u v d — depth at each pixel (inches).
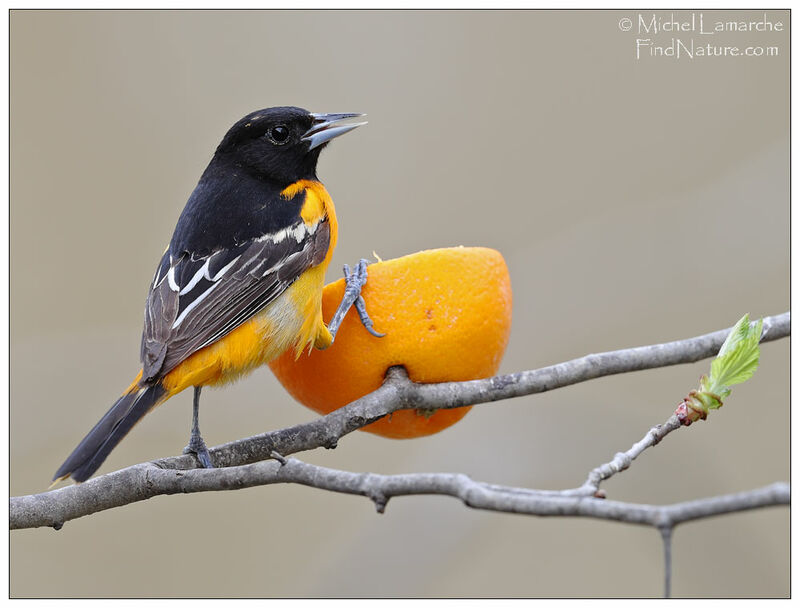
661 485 382.9
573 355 489.1
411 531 373.7
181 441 462.0
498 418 407.2
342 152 595.2
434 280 275.7
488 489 184.9
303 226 332.2
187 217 339.0
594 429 398.3
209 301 306.5
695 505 162.9
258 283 312.3
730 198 509.4
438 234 580.7
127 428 269.7
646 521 166.1
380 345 273.1
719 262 500.4
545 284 500.4
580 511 172.2
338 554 407.2
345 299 278.1
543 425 400.8
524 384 271.7
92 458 254.7
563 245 509.4
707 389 234.8
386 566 369.1
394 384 273.9
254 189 343.9
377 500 198.4
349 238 573.9
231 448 280.5
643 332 495.5
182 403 458.6
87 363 472.4
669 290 497.0
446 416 286.8
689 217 506.9
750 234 501.7
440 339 272.1
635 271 499.5
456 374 276.8
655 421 402.9
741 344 237.9
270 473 220.2
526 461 393.7
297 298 319.9
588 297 495.2
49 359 468.4
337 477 205.9
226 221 329.7
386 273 280.2
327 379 280.8
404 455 496.7
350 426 269.6
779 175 508.4
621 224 507.8
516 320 506.3
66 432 457.4
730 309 497.0
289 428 275.3
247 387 459.8
